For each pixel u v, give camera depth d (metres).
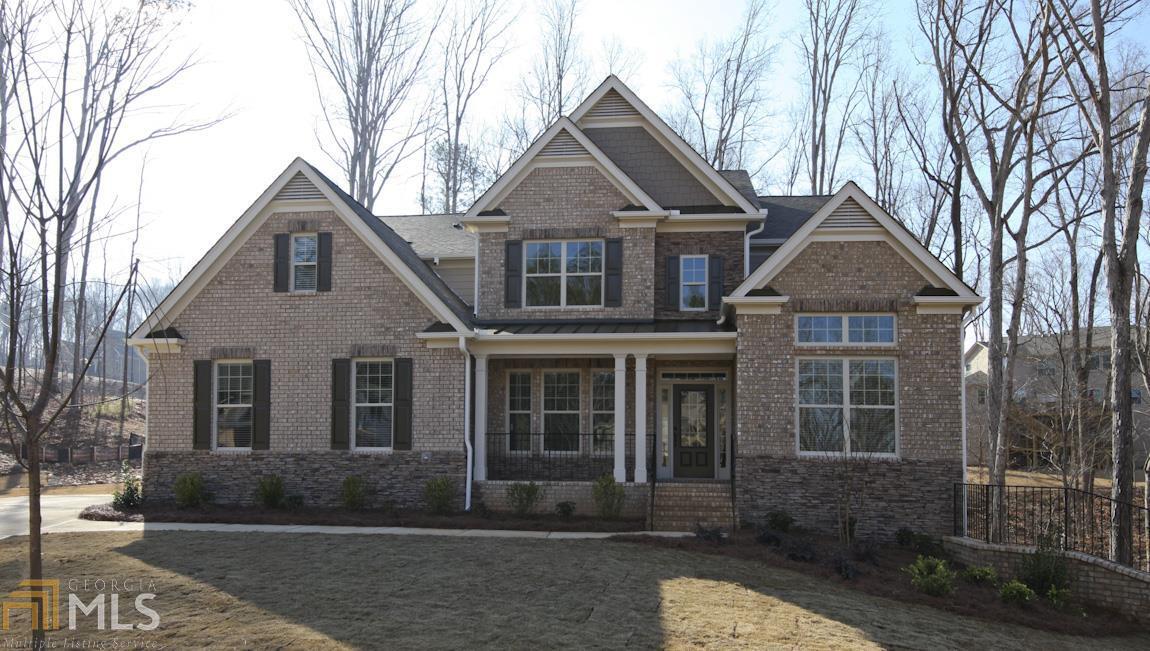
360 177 33.50
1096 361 34.44
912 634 10.27
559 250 19.41
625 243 19.14
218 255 18.12
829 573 12.83
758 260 20.97
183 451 17.92
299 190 18.14
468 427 17.42
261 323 17.97
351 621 9.42
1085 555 13.25
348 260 17.89
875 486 16.08
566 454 19.03
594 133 21.05
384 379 17.80
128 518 16.11
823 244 16.62
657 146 20.69
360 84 33.38
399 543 13.80
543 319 19.22
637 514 16.94
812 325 16.61
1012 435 32.62
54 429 32.22
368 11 33.38
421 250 21.84
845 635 9.84
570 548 13.55
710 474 19.38
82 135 10.63
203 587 10.78
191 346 18.09
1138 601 12.64
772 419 16.45
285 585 10.93
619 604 10.39
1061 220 22.36
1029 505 21.30
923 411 16.09
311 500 17.50
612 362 19.27
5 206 7.80
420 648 8.59
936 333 16.20
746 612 10.38
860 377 16.44
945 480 15.90
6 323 10.39
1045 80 18.19
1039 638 11.05
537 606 10.17
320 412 17.66
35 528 7.85
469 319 19.12
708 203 20.22
